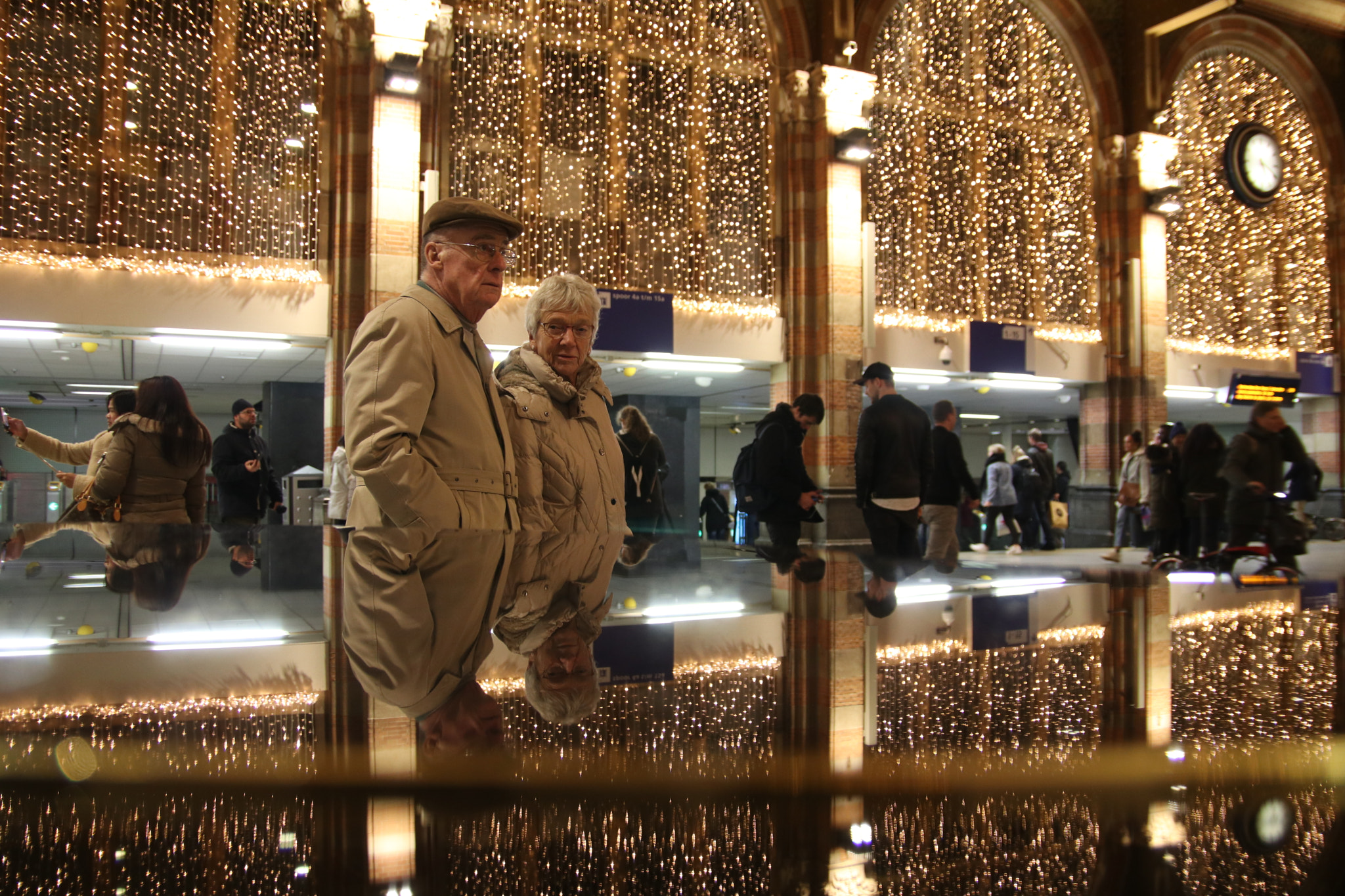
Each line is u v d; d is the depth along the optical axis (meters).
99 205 8.00
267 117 8.77
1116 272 13.34
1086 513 13.38
